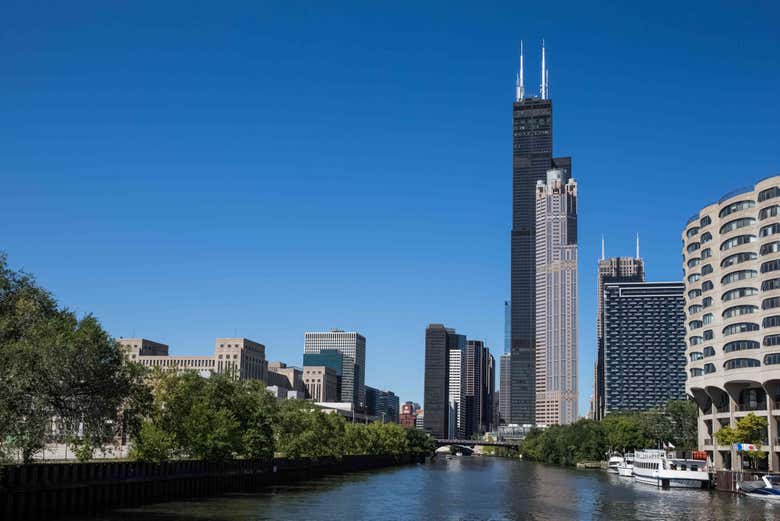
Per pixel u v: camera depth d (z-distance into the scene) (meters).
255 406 157.75
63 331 81.19
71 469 95.31
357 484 171.75
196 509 105.19
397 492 150.62
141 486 111.56
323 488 155.62
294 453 182.88
